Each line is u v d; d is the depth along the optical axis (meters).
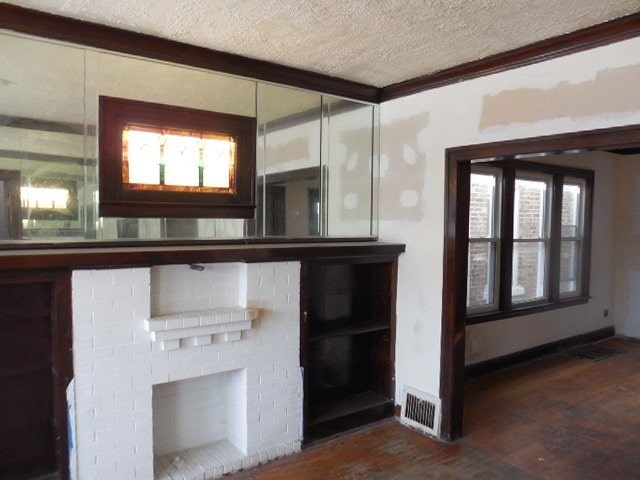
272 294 3.03
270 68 3.20
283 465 3.02
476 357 4.64
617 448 3.26
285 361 3.11
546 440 3.36
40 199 2.50
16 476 2.42
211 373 2.81
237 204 3.12
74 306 2.39
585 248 5.87
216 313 2.77
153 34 2.69
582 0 2.23
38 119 2.50
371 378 3.92
